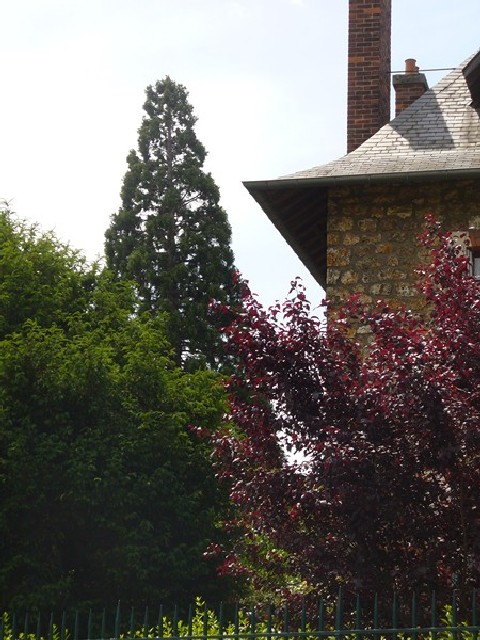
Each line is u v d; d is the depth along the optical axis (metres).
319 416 9.64
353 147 16.95
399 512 9.31
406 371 9.06
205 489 19.20
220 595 18.77
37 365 18.98
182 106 34.09
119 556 18.30
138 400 19.62
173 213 32.94
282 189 14.28
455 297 9.66
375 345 9.70
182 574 18.33
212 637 6.84
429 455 9.20
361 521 9.27
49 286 21.70
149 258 31.88
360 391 9.49
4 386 18.88
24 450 18.11
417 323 10.11
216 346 30.88
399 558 9.41
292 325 9.99
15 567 18.12
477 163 13.86
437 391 8.98
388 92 17.92
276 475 9.70
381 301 10.19
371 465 9.20
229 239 32.94
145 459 18.61
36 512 18.23
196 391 20.17
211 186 33.25
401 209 14.19
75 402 18.86
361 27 17.30
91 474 18.12
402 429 9.31
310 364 9.84
